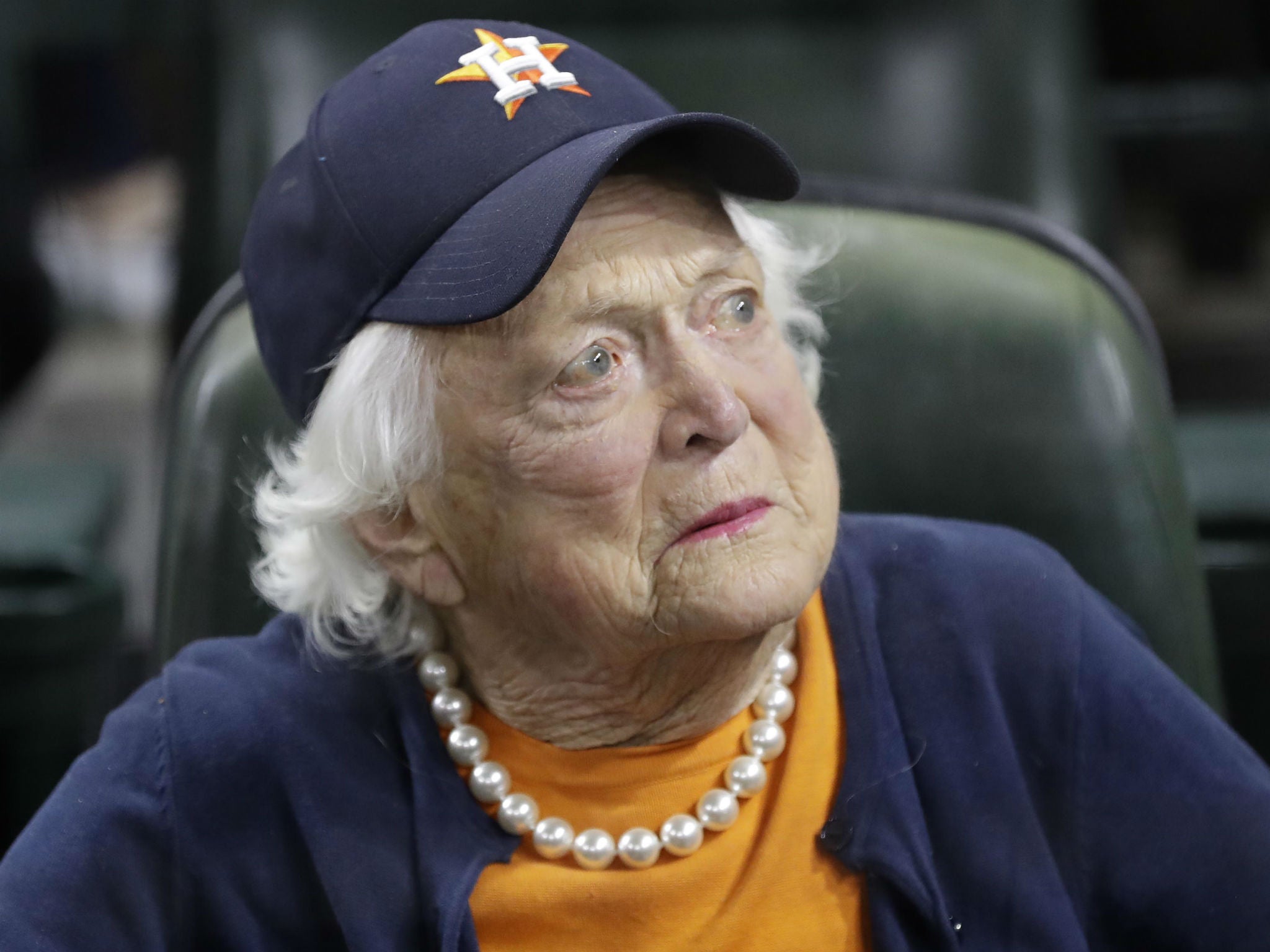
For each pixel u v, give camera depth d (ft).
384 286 6.75
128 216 26.20
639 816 7.07
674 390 6.47
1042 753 7.36
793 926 6.96
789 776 7.08
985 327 8.91
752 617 6.42
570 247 6.42
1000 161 14.48
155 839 7.30
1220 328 20.42
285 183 7.32
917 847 6.92
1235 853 7.09
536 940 7.02
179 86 16.78
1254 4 18.31
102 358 27.04
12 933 6.98
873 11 14.79
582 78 6.91
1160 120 18.66
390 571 7.27
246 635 8.84
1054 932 7.00
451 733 7.41
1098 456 8.69
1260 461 12.91
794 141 14.60
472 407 6.61
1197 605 8.73
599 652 6.79
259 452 8.91
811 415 6.92
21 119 19.01
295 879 7.35
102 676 12.64
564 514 6.54
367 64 7.28
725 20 14.79
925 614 7.47
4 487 14.65
